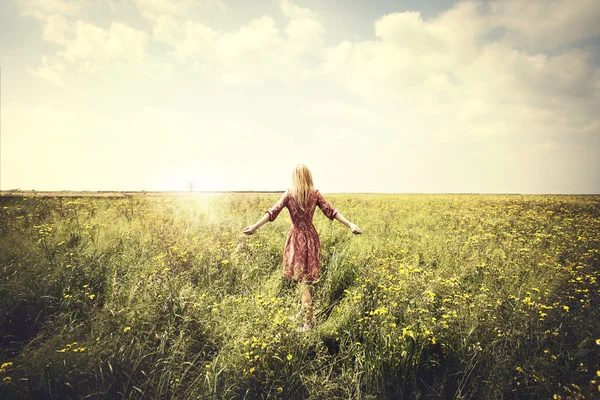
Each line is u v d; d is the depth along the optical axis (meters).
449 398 2.15
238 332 2.49
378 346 2.36
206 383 2.11
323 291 3.63
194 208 9.77
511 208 11.98
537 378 2.03
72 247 4.82
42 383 2.01
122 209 8.55
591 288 3.31
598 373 1.84
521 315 2.54
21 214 7.52
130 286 3.34
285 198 3.42
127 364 2.18
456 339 2.40
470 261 4.29
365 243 5.40
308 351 2.55
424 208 12.65
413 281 2.97
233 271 4.05
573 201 16.41
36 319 2.78
